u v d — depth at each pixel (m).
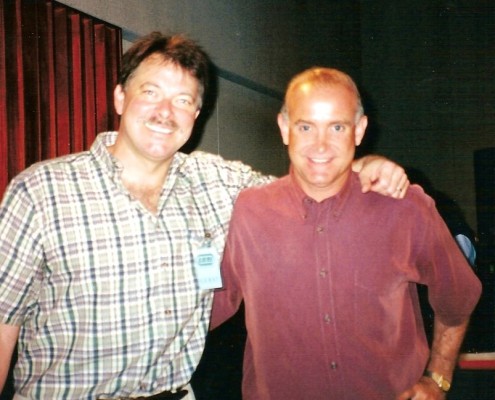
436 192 7.18
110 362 1.66
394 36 7.38
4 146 2.66
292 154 1.73
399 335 1.79
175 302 1.72
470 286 1.87
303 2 6.14
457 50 7.15
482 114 7.06
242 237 1.85
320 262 1.76
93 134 3.19
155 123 1.69
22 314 1.64
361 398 1.79
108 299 1.64
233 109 5.14
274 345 1.81
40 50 2.87
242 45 4.95
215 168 1.96
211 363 4.13
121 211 1.68
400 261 1.78
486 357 2.69
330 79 1.71
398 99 7.36
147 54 1.73
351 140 1.71
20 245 1.58
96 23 3.29
